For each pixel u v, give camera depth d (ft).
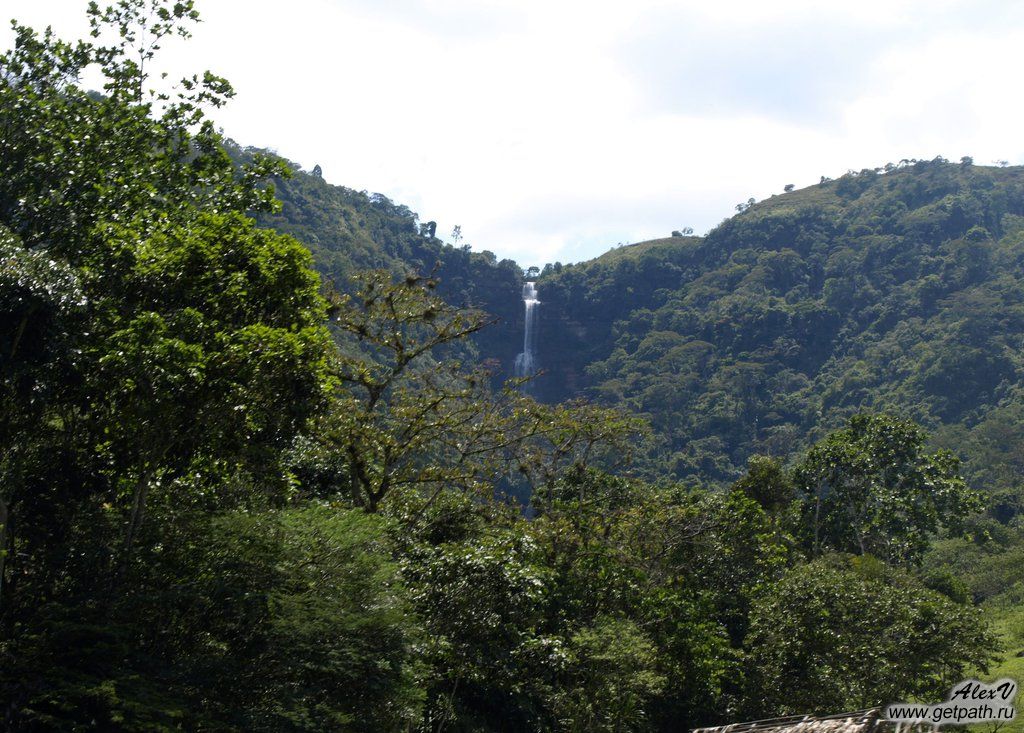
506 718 68.18
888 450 149.69
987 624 87.04
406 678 51.88
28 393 47.50
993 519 219.20
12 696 40.29
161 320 47.34
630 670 71.36
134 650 45.06
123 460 52.75
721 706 86.48
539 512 100.17
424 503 78.33
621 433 92.99
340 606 49.83
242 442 52.95
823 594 87.97
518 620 65.87
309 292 55.21
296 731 45.70
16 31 67.21
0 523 44.96
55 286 46.29
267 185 70.85
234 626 48.49
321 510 55.93
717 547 104.32
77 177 63.10
